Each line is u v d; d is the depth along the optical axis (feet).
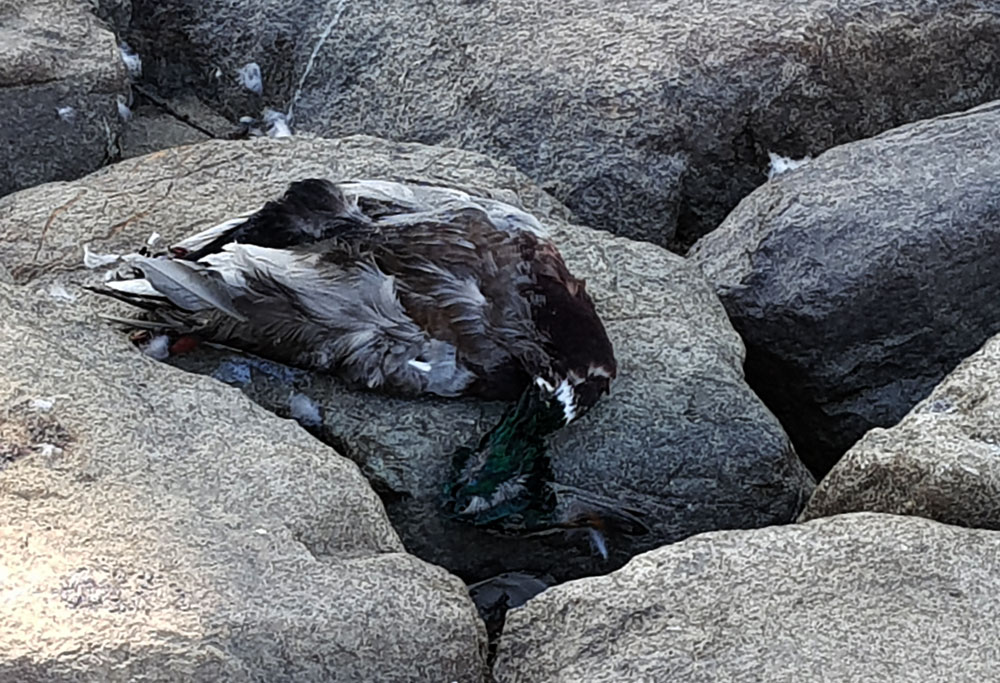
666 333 5.18
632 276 5.39
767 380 5.67
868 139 5.85
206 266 4.81
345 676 3.92
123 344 4.66
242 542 4.09
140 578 3.94
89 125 6.00
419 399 4.88
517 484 4.72
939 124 5.82
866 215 5.49
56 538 4.01
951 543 4.24
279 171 5.66
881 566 4.19
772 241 5.52
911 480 4.48
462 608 4.10
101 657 3.76
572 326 4.78
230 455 4.35
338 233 4.86
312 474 4.33
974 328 5.58
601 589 4.17
